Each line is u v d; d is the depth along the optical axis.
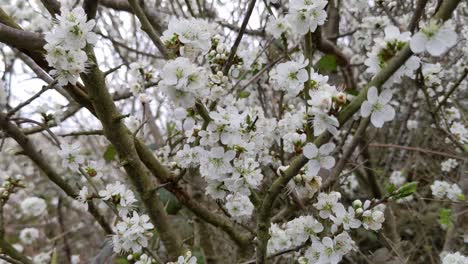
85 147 4.27
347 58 3.42
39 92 1.56
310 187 1.30
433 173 3.62
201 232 2.72
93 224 4.78
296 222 1.38
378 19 2.96
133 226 1.51
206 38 1.33
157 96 3.53
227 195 1.66
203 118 1.30
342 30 4.49
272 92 2.93
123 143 1.48
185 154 1.56
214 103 1.59
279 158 2.03
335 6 3.31
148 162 1.61
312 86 1.30
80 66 1.31
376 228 1.33
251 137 1.49
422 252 3.69
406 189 1.45
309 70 1.28
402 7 3.37
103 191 1.60
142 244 1.55
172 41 1.32
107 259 2.13
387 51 1.01
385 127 4.17
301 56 1.31
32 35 1.40
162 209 1.60
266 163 1.92
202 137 1.34
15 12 3.06
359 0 2.81
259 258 1.36
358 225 1.33
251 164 1.36
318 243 1.32
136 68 2.29
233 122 1.28
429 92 2.96
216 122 1.29
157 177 1.66
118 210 1.60
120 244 1.56
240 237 1.81
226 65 1.75
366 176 3.20
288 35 2.11
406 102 3.71
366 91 1.03
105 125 1.44
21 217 4.84
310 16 1.26
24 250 4.46
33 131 2.02
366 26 3.01
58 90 2.32
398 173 3.47
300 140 1.30
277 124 1.90
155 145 2.90
